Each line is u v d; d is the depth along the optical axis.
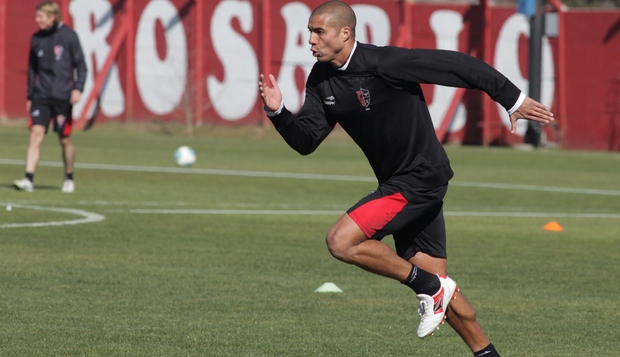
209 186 62.53
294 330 23.44
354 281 30.66
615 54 137.88
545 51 140.12
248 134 138.12
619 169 95.06
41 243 36.22
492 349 19.75
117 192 56.16
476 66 19.06
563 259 36.56
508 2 192.88
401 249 20.91
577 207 57.50
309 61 138.88
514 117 19.22
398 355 21.20
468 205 57.09
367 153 20.39
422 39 139.50
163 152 94.38
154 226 42.22
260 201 54.66
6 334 22.05
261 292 28.34
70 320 23.78
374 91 19.42
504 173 84.75
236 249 36.59
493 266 34.50
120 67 138.12
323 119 20.31
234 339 22.25
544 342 22.88
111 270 31.11
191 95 138.38
